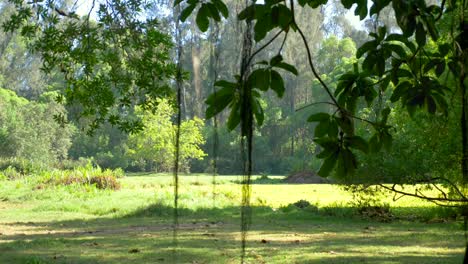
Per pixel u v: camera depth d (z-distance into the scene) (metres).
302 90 53.28
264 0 2.15
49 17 7.21
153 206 16.44
